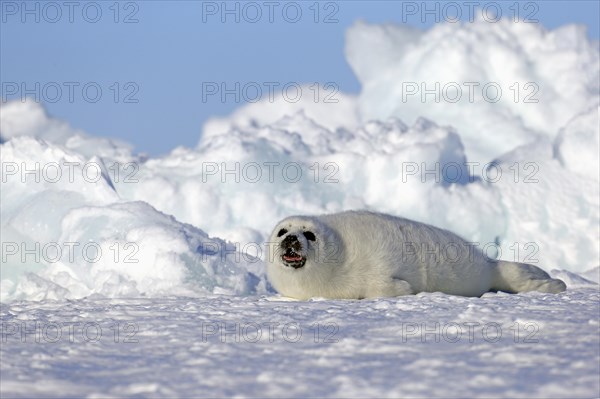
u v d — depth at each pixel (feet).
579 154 177.88
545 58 234.58
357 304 53.47
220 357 36.37
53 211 129.18
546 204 175.42
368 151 181.57
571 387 27.96
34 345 41.24
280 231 67.36
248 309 53.01
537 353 34.35
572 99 228.22
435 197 172.86
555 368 31.32
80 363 35.76
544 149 188.75
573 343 36.24
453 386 28.84
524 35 237.86
